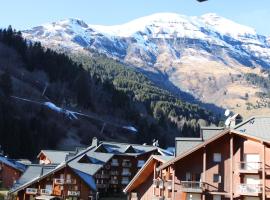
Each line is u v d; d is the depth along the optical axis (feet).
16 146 537.65
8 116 558.56
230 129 201.57
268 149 195.52
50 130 608.19
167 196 219.61
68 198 312.91
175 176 213.25
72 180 316.60
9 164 395.14
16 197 312.29
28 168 339.57
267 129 200.95
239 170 197.88
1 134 528.63
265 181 193.98
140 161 427.33
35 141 568.41
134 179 246.06
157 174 235.81
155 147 437.99
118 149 431.84
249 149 199.62
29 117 608.19
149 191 247.09
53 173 313.73
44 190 310.45
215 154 207.41
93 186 332.80
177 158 209.77
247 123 208.44
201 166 209.97
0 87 635.66
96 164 386.32
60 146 598.75
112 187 415.23
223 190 203.72
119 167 421.59
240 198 197.77
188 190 206.49
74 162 382.01
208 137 220.64
